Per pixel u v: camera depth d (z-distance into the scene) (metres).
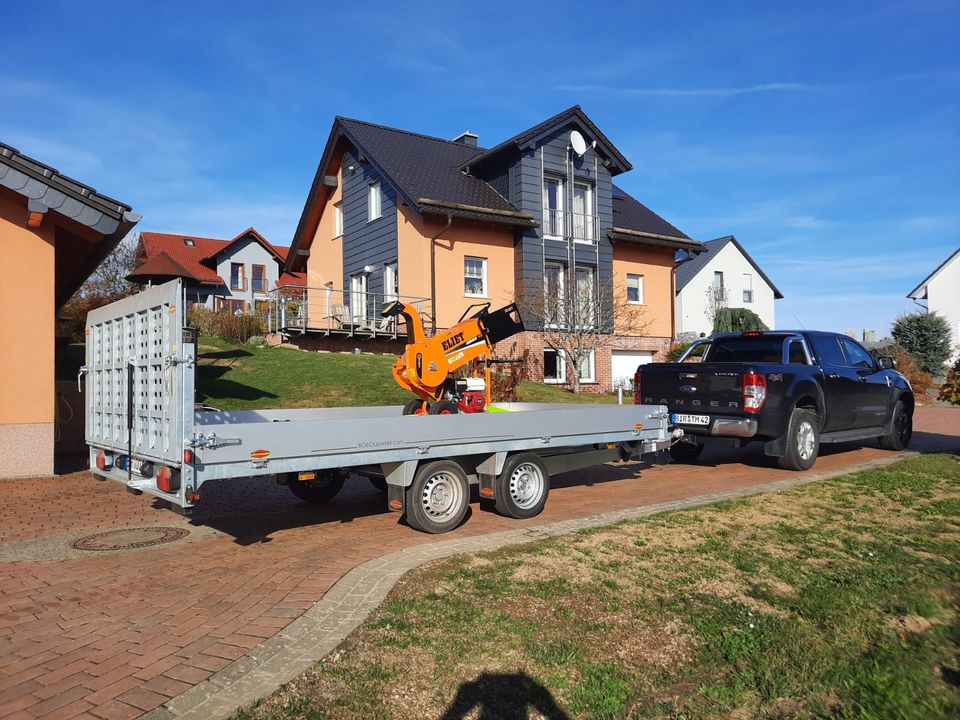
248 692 3.36
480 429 6.74
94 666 3.70
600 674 3.63
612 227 24.34
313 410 8.44
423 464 6.45
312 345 20.81
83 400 12.26
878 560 5.47
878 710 3.36
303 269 29.47
